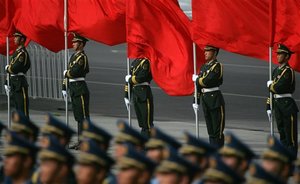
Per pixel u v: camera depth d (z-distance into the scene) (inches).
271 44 1619.1
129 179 856.3
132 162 855.7
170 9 1733.5
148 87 1798.7
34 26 1919.3
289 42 1614.2
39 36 1927.9
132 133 1003.9
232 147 916.0
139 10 1743.4
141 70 1780.3
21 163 927.0
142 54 1770.4
